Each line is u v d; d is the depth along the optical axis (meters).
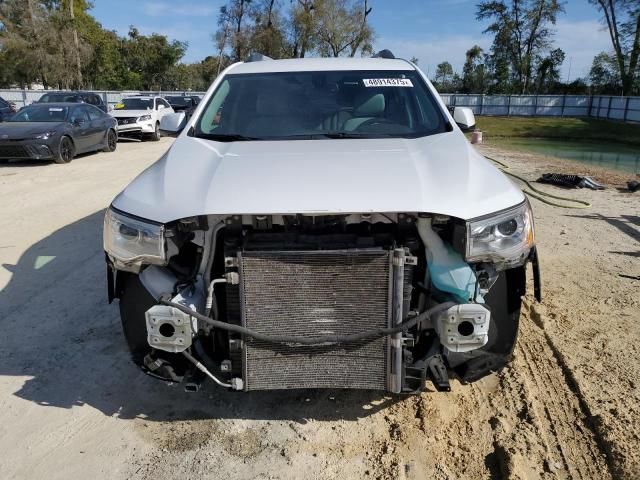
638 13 35.88
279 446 2.67
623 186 9.84
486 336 2.36
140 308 2.75
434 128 3.36
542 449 2.61
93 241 5.97
